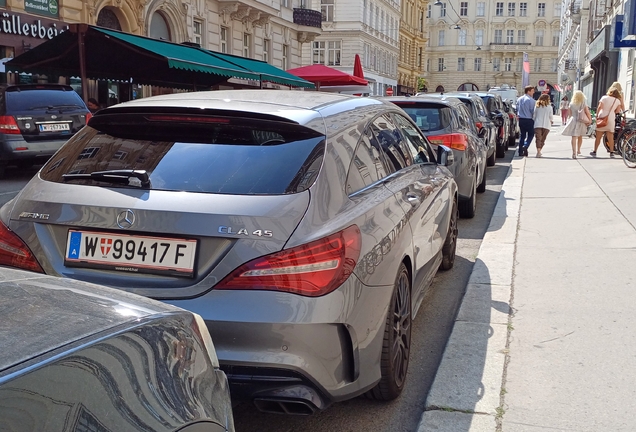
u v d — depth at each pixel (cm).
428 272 454
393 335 343
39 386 138
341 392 290
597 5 3569
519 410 338
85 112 1297
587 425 323
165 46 1531
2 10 1630
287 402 275
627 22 1917
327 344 277
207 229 274
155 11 2270
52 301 178
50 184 315
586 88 4391
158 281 280
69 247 295
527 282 545
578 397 350
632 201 860
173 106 323
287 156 306
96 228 291
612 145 1470
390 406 356
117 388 155
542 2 9488
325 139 318
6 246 304
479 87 9719
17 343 148
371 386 314
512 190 997
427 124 809
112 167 313
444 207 507
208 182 294
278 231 274
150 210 282
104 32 1366
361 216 310
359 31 5003
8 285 186
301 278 270
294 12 3531
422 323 483
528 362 393
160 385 169
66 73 1706
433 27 9700
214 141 319
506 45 9544
